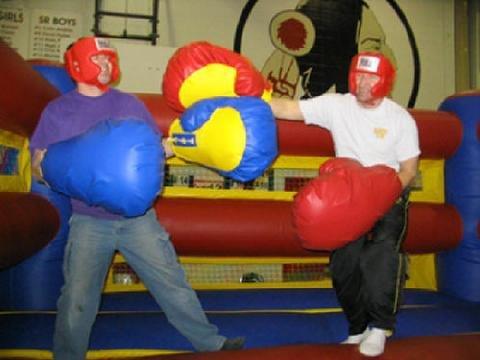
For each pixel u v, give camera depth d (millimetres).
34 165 2035
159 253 2041
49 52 5352
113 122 1823
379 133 2270
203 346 2148
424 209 3568
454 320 2871
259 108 1924
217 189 3426
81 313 1962
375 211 2055
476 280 3500
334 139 2408
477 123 3582
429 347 2209
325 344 2238
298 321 2736
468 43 6496
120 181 1713
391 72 2223
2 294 2730
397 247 2191
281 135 3311
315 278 3979
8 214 2113
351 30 6125
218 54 2152
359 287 2252
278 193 3500
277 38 5887
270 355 2062
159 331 2516
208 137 1884
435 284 3896
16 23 5309
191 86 2131
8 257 2080
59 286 2889
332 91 5996
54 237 2826
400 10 6316
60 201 2848
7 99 2191
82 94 2141
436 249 3609
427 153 3609
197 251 3275
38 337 2396
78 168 1737
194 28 5672
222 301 3189
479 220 3541
